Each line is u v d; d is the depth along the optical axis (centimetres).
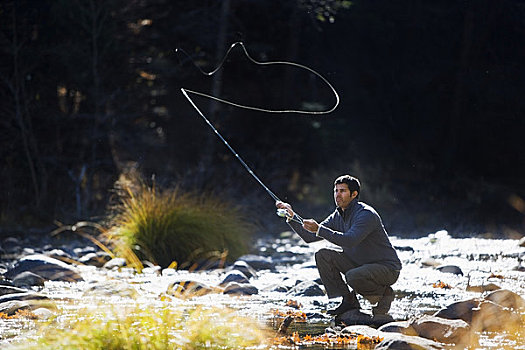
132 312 1046
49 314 1198
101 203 3388
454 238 2706
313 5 3825
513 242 2503
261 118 4231
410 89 4066
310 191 4047
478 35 3903
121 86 3775
